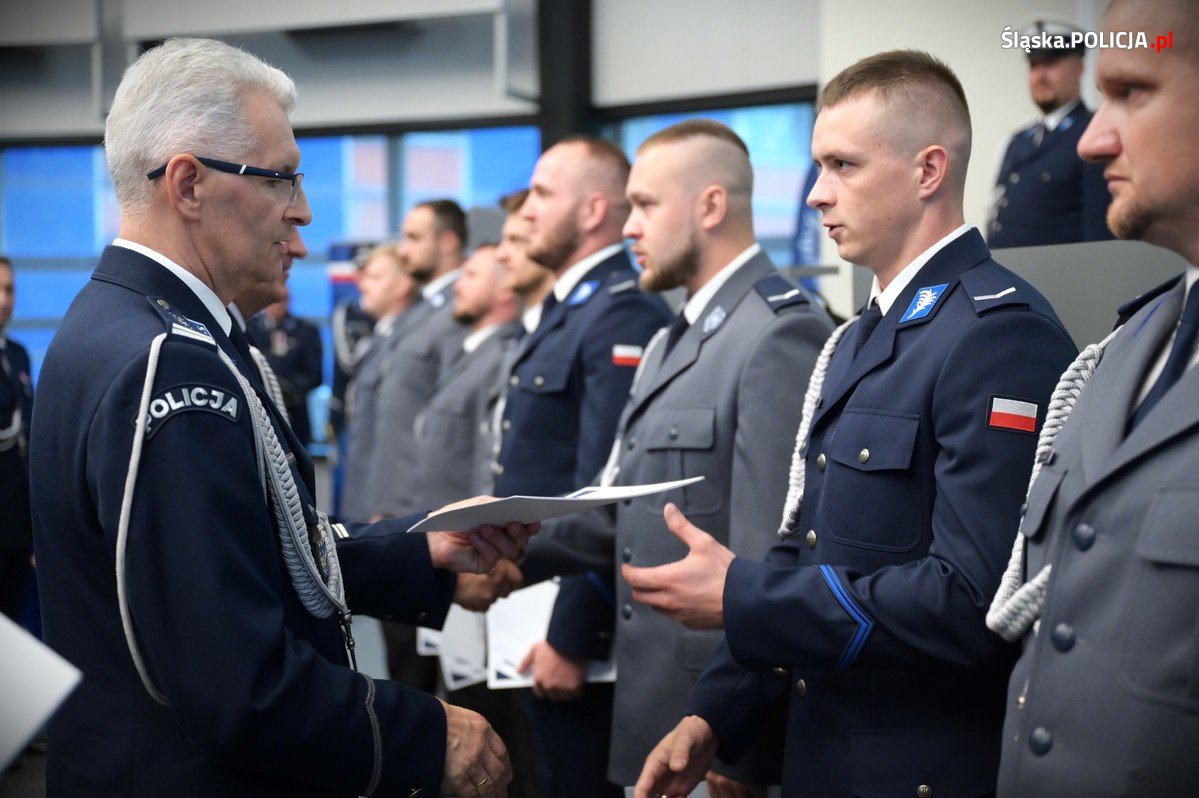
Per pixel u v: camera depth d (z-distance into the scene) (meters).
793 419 1.80
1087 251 1.81
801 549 1.52
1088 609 1.02
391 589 1.65
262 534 1.19
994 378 1.30
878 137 1.45
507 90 7.37
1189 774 0.93
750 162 2.09
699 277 2.05
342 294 7.70
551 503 1.47
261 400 1.32
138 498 1.12
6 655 0.84
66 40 8.27
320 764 1.19
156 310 1.22
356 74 8.16
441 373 4.19
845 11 5.08
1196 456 0.96
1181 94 0.99
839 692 1.41
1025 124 4.79
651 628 1.97
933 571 1.27
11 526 4.12
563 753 2.38
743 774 1.83
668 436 1.93
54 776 1.24
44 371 1.26
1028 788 1.04
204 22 8.09
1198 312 1.04
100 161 9.01
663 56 7.41
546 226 2.65
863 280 2.08
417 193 8.38
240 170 1.29
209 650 1.11
